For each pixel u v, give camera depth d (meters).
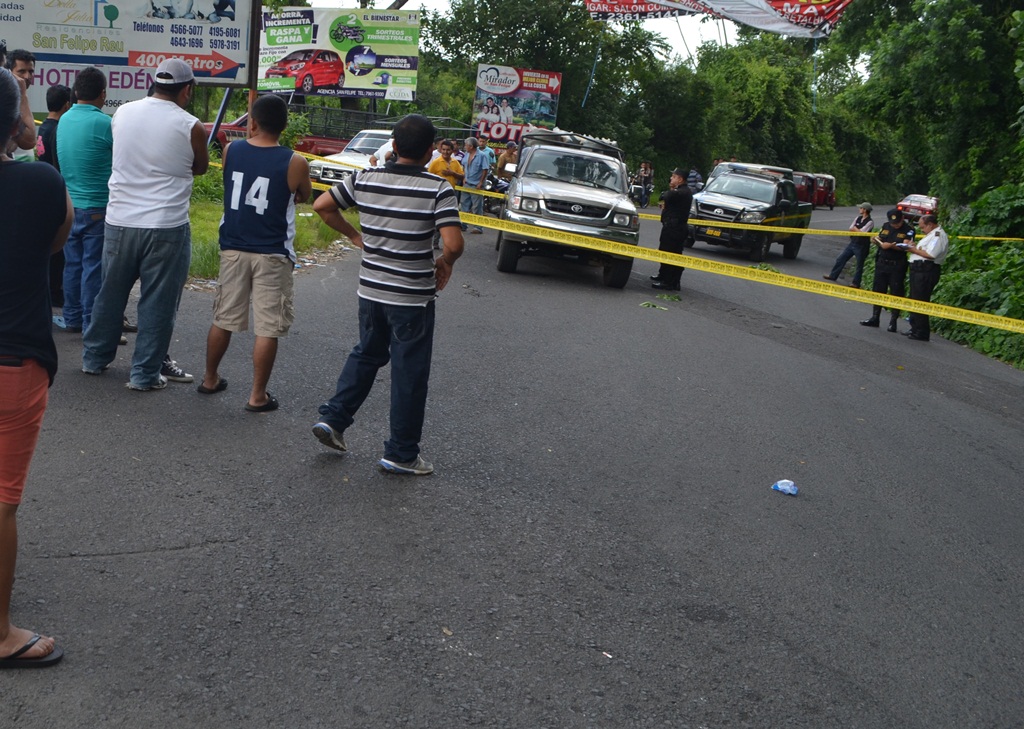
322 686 3.41
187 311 8.91
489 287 13.08
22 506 4.51
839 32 25.69
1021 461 7.91
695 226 23.25
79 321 7.57
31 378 3.15
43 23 13.02
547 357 9.12
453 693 3.48
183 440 5.59
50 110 7.64
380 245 5.20
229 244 6.13
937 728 3.72
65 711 3.10
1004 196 18.69
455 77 48.41
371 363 5.46
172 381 6.67
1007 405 10.31
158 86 6.21
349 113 30.47
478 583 4.35
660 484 6.00
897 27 22.75
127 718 3.10
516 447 6.33
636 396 8.09
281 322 6.14
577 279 15.26
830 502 6.12
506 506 5.29
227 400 6.43
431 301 5.29
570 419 7.14
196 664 3.45
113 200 6.18
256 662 3.51
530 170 15.48
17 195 3.07
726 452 6.87
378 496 5.16
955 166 23.08
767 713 3.64
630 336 10.79
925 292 14.32
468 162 20.86
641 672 3.80
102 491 4.78
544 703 3.49
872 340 13.49
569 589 4.42
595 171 15.60
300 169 6.01
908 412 9.04
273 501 4.93
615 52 46.75
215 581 4.05
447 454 6.00
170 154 6.11
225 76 13.76
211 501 4.83
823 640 4.29
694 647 4.05
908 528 5.88
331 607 3.97
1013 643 4.53
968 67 21.33
